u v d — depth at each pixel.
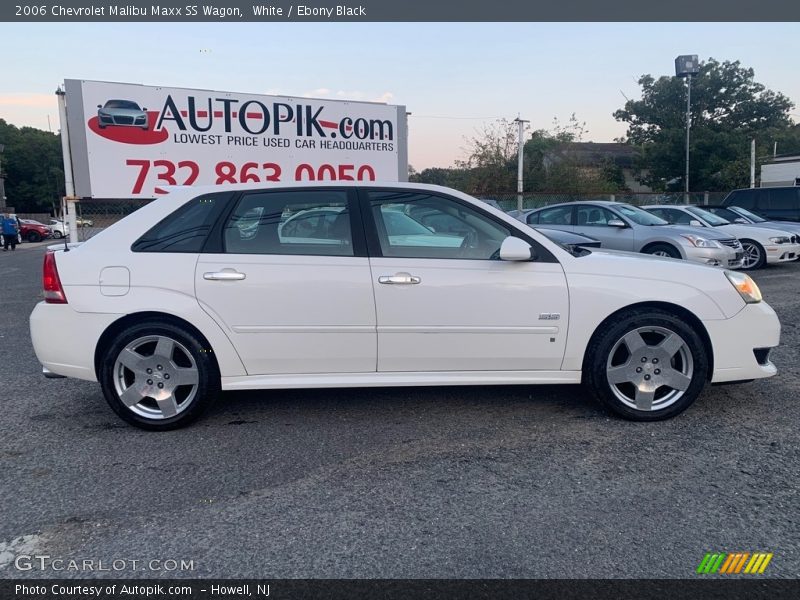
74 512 3.00
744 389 4.71
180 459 3.59
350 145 12.98
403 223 4.07
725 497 3.07
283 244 4.00
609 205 11.21
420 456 3.60
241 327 3.92
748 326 4.01
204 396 3.99
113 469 3.47
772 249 12.17
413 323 3.95
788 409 4.28
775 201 15.25
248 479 3.33
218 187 4.14
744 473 3.33
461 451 3.67
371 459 3.57
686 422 4.07
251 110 11.79
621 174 41.06
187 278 3.89
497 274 3.97
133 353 3.93
